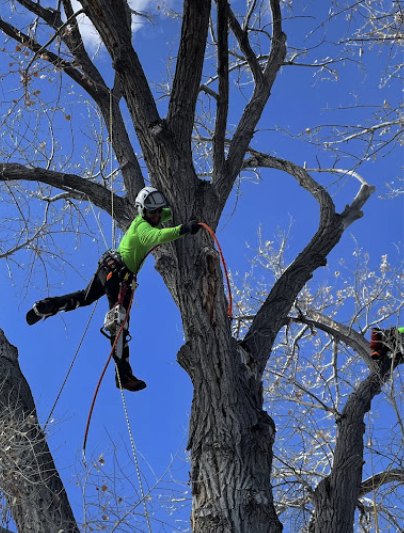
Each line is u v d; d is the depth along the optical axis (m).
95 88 8.91
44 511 6.21
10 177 8.50
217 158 7.88
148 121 6.98
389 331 8.28
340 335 8.79
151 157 7.02
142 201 6.28
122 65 6.96
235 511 5.97
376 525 5.87
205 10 6.56
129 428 5.87
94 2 6.90
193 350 6.65
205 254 6.48
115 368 6.48
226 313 6.67
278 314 8.00
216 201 7.14
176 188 6.92
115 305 6.25
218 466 6.24
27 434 6.59
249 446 6.34
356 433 7.70
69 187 8.66
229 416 6.45
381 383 8.04
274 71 8.99
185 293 6.64
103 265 6.43
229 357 6.62
